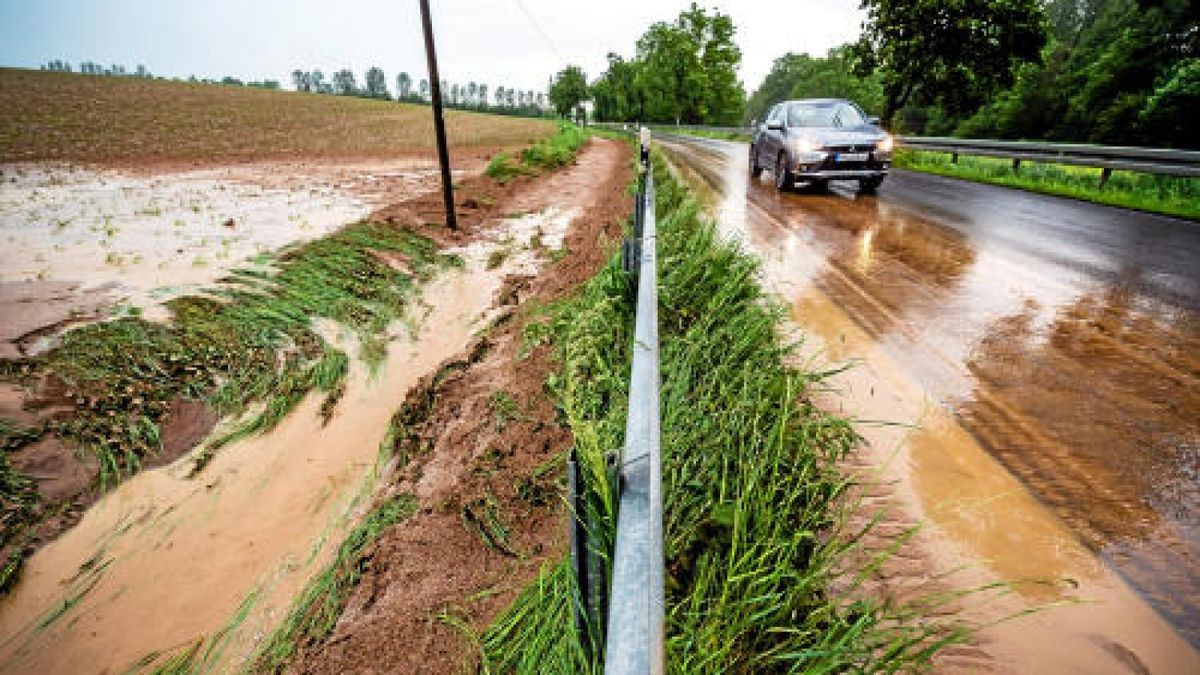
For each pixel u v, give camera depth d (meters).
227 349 4.72
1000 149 12.23
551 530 2.39
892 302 4.00
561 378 3.45
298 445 3.68
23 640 2.45
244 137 30.16
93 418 3.75
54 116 33.31
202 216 9.80
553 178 15.61
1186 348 3.17
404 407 3.91
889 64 17.42
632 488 1.00
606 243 6.81
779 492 1.79
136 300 5.45
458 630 1.99
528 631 1.76
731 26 56.69
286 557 2.79
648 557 0.83
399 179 15.66
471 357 4.47
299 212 10.25
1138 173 9.31
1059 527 1.85
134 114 37.28
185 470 3.46
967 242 5.80
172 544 2.92
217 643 2.35
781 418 1.88
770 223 6.80
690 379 2.53
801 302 4.01
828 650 1.21
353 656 2.00
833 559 1.64
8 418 3.61
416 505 2.82
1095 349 3.18
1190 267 4.82
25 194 12.50
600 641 1.13
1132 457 2.19
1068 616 1.55
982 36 16.02
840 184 10.68
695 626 1.35
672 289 3.45
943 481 2.08
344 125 40.91
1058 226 6.63
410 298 6.07
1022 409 2.55
